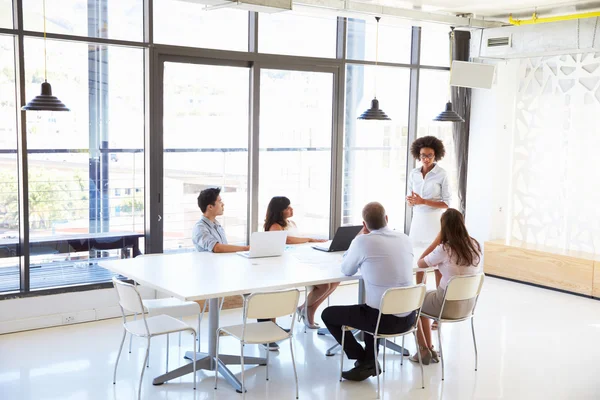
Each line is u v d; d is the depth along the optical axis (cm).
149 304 520
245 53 680
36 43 572
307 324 615
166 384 480
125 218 639
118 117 623
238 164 702
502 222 865
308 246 595
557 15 745
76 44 593
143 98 633
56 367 505
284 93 722
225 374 486
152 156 633
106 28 601
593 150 775
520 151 848
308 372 511
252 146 700
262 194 721
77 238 615
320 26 740
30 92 574
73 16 584
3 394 454
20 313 582
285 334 457
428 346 538
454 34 839
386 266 475
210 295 429
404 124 831
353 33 765
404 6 697
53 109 491
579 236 794
